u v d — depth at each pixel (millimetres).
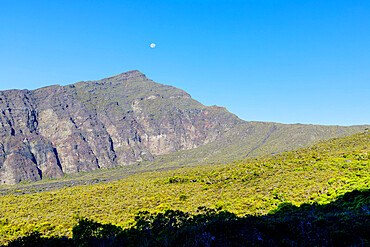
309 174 66500
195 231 28547
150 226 41875
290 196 51531
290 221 28844
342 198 41031
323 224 26891
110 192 96688
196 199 68375
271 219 32250
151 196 80188
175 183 101938
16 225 56062
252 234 26344
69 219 60594
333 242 23641
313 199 46469
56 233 47188
